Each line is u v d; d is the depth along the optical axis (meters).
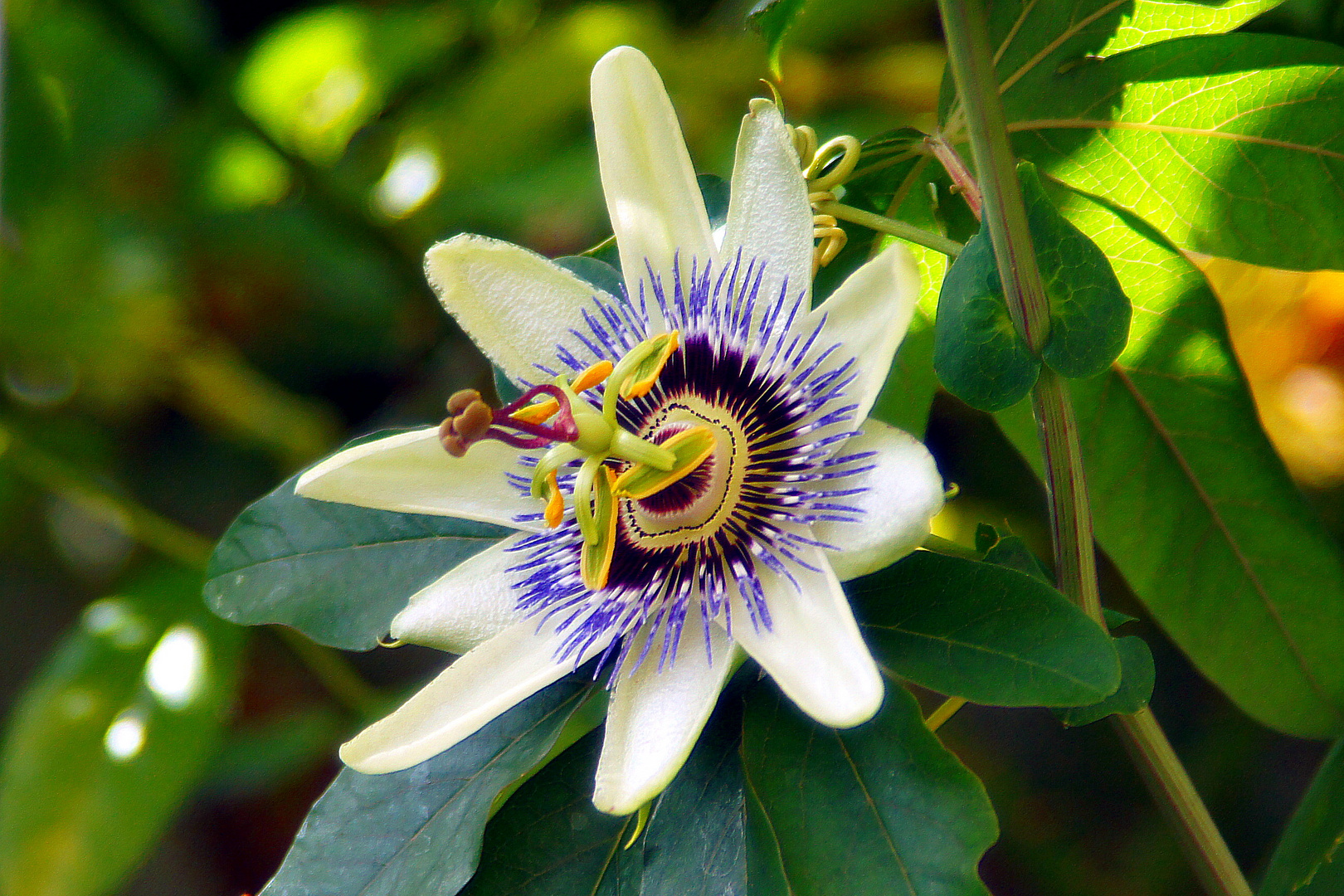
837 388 0.44
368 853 0.45
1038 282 0.44
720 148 0.62
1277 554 0.50
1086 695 0.43
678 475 0.44
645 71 0.45
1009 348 0.44
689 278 0.45
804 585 0.43
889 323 0.43
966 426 0.63
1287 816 0.60
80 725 0.58
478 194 0.66
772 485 0.44
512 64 0.65
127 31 0.65
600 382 0.45
